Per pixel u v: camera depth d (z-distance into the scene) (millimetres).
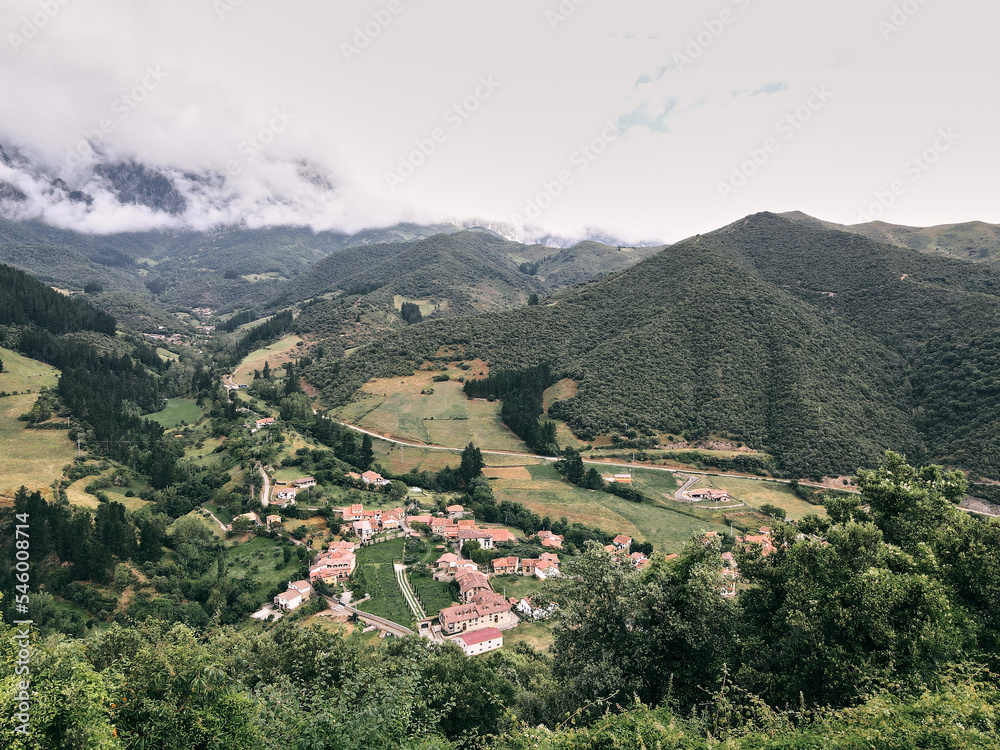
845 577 19922
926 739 11398
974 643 19500
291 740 13031
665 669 19656
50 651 13883
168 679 13867
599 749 13141
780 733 12953
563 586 22297
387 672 19750
